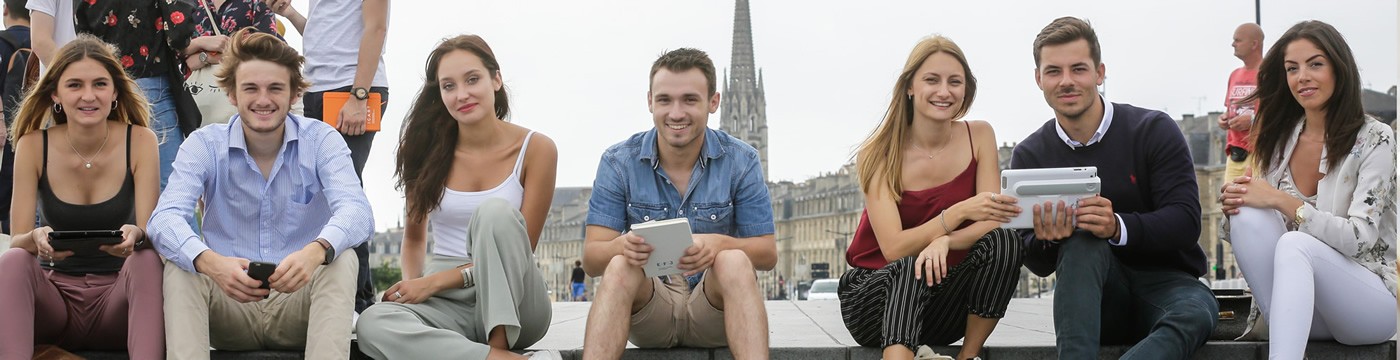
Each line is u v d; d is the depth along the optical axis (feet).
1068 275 14.49
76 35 20.21
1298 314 14.15
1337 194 15.34
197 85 20.17
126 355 15.43
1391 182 14.93
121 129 15.66
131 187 15.69
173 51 20.12
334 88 20.39
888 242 15.61
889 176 15.97
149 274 14.49
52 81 15.28
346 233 14.69
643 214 16.35
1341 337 15.37
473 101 16.25
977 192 16.05
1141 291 15.25
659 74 15.89
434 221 16.75
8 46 22.66
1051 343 16.69
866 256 16.48
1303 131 15.89
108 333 15.20
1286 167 16.03
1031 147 16.70
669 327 15.74
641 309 15.51
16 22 22.91
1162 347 13.98
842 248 457.27
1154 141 15.83
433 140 16.69
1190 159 15.78
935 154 16.16
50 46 19.99
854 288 15.72
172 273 14.49
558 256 551.59
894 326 14.48
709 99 16.07
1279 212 15.55
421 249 17.28
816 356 15.87
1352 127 15.16
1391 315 15.01
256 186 15.51
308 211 15.66
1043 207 14.71
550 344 18.45
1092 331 14.21
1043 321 24.67
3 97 22.62
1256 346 15.47
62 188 15.46
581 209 549.54
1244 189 15.08
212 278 14.26
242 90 15.16
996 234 14.64
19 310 14.17
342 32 20.43
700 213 16.26
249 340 15.51
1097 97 16.20
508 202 15.03
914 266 14.75
